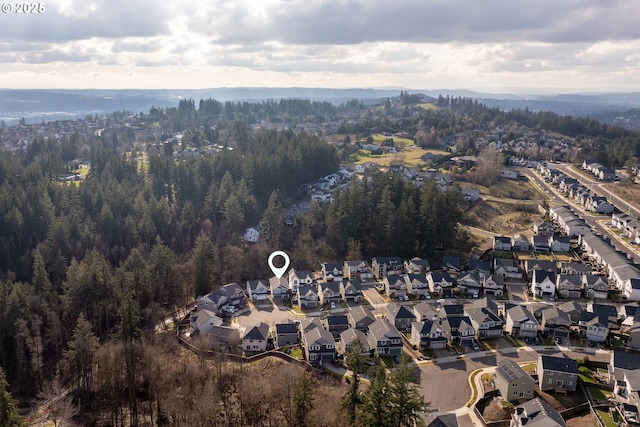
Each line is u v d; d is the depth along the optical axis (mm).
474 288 104125
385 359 79375
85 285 86688
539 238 124812
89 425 67688
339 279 112250
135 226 119750
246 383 71188
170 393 67500
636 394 64000
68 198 129750
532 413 60562
